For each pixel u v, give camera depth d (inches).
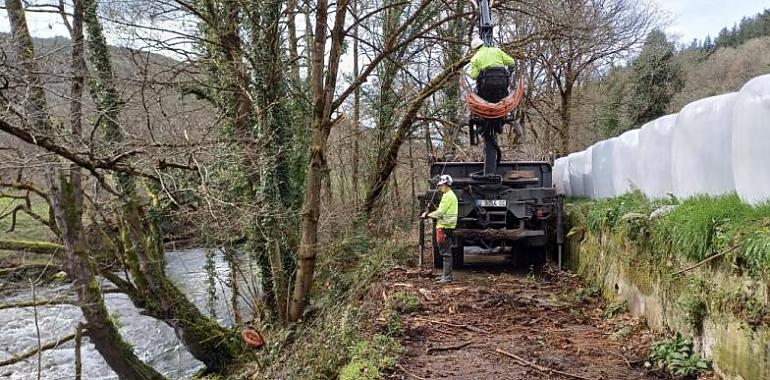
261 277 499.8
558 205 424.8
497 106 372.8
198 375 489.4
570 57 831.7
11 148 326.6
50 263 391.9
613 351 253.9
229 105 499.5
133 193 458.0
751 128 200.1
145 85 386.6
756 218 188.9
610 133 1136.8
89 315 423.2
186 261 644.1
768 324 167.2
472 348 264.4
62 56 356.5
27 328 540.1
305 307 473.7
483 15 402.3
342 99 505.7
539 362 242.5
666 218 249.6
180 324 481.4
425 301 346.6
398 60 684.7
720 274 198.2
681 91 1118.4
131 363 445.1
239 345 484.4
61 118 350.0
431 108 725.9
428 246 582.2
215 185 387.5
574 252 417.1
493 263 493.0
